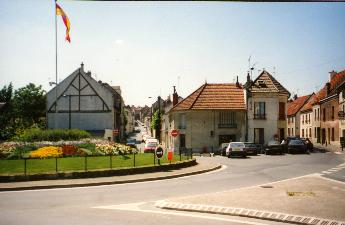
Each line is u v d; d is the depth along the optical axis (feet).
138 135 378.32
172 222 33.42
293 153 130.52
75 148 89.40
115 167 72.64
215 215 36.22
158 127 255.09
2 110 190.70
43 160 78.38
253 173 74.33
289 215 34.53
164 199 46.16
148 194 50.34
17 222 34.17
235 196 44.86
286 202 40.73
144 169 73.67
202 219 34.53
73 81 172.76
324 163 92.32
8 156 83.05
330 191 48.34
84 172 66.54
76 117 171.83
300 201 41.27
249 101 153.38
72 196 49.26
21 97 209.77
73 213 37.81
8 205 43.06
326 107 173.68
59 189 56.24
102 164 75.46
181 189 54.54
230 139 154.51
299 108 241.14
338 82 166.40
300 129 236.63
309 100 237.66
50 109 171.94
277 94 154.10
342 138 140.15
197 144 154.10
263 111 154.40
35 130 111.96
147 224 32.76
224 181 62.85
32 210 39.78
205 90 162.40
